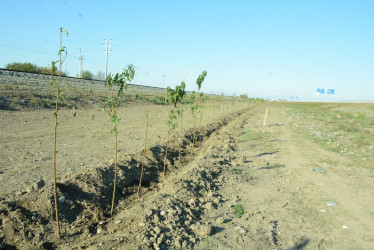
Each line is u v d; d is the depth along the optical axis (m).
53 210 5.16
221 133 18.34
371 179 8.94
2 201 5.18
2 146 9.82
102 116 20.53
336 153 12.78
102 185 6.54
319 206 6.75
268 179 8.72
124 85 5.59
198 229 5.12
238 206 6.47
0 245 4.27
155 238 4.66
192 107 12.59
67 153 9.62
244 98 60.38
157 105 34.88
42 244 4.41
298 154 12.37
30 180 6.64
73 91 27.53
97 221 5.40
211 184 7.76
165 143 11.55
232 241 4.90
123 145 11.51
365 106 63.16
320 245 4.97
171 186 6.98
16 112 17.69
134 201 6.59
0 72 30.59
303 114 41.16
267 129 21.20
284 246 4.86
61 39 4.27
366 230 5.61
